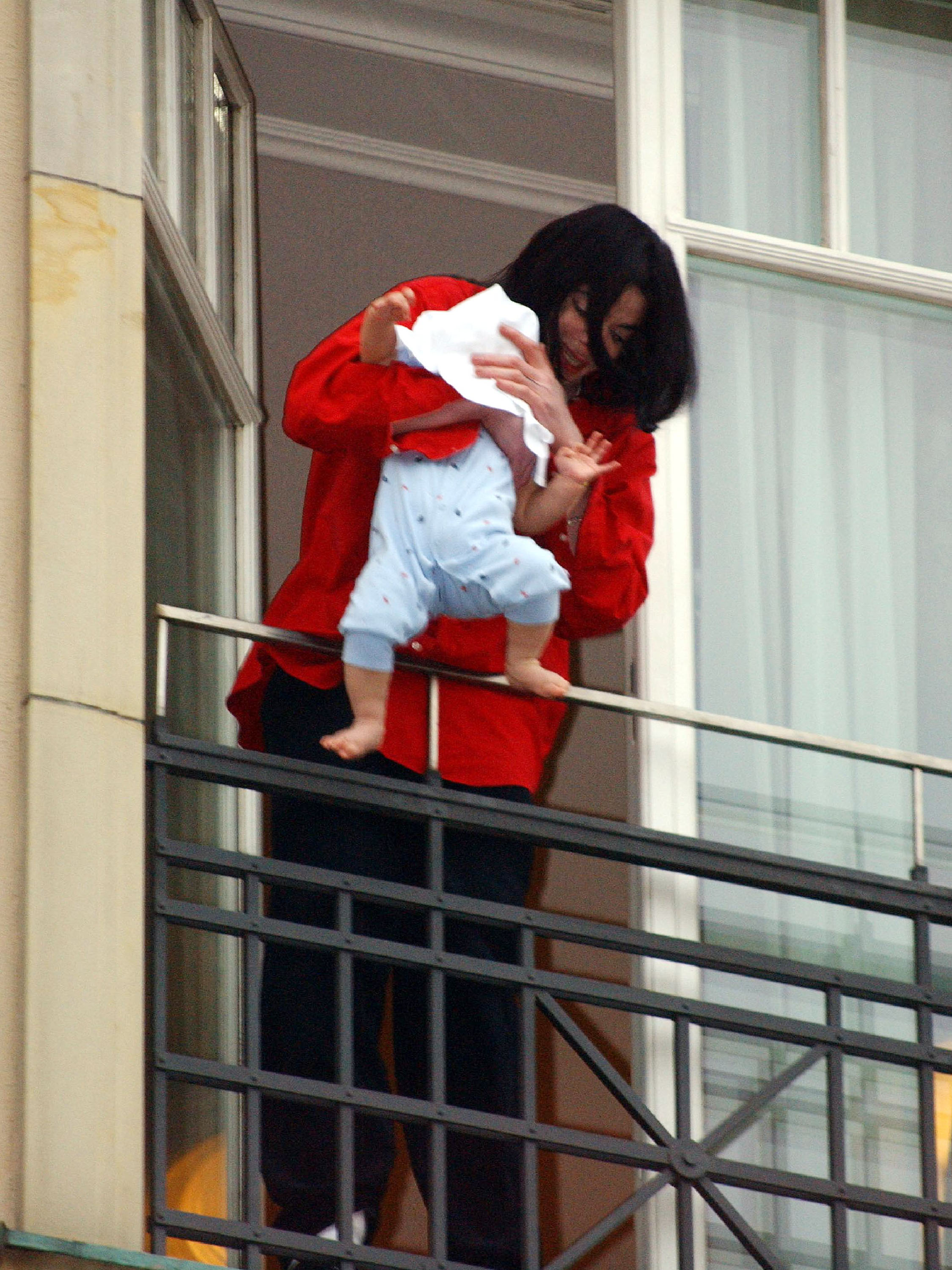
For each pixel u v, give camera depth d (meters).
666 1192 17.53
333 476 17.34
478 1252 16.91
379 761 17.03
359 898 16.25
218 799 20.55
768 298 20.17
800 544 19.61
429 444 16.45
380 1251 15.51
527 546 16.31
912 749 19.28
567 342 17.11
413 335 16.45
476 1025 17.16
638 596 17.55
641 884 18.28
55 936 14.98
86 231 16.59
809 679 19.25
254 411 22.50
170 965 19.22
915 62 21.33
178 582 20.41
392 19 28.25
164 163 20.45
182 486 20.67
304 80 28.44
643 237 17.17
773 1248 17.56
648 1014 16.77
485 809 16.72
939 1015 18.44
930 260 20.80
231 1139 19.27
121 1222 14.59
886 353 20.31
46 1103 14.62
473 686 17.03
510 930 16.75
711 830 18.55
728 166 20.55
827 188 20.62
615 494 17.55
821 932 18.47
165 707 16.20
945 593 19.80
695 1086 17.81
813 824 18.77
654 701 18.77
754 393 19.91
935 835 18.98
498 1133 16.00
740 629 19.27
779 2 21.09
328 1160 16.73
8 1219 14.36
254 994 15.82
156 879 15.77
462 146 29.08
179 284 20.75
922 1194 17.12
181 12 21.64
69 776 15.34
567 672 17.94
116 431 16.27
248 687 17.59
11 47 16.92
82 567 15.84
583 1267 25.50
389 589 16.19
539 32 28.53
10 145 16.72
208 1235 15.56
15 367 16.22
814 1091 17.94
